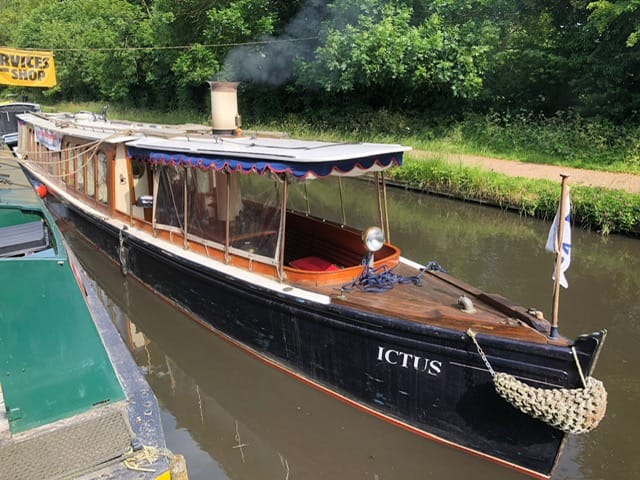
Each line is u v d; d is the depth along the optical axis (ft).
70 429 11.96
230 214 20.66
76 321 12.26
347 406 17.76
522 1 58.08
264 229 19.15
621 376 19.17
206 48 76.89
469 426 14.96
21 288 11.59
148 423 12.35
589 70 51.72
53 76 58.95
